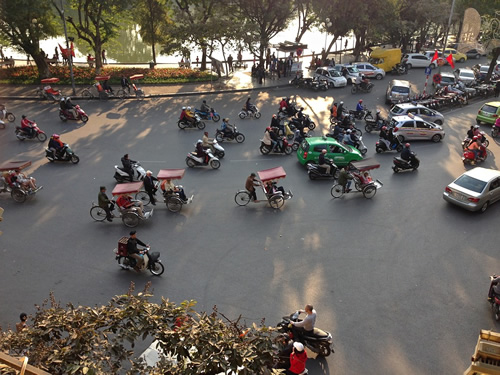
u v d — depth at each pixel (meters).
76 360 5.63
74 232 15.67
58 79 30.55
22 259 14.09
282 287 13.19
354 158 21.20
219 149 22.00
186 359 6.04
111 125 25.83
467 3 44.41
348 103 31.81
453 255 15.01
